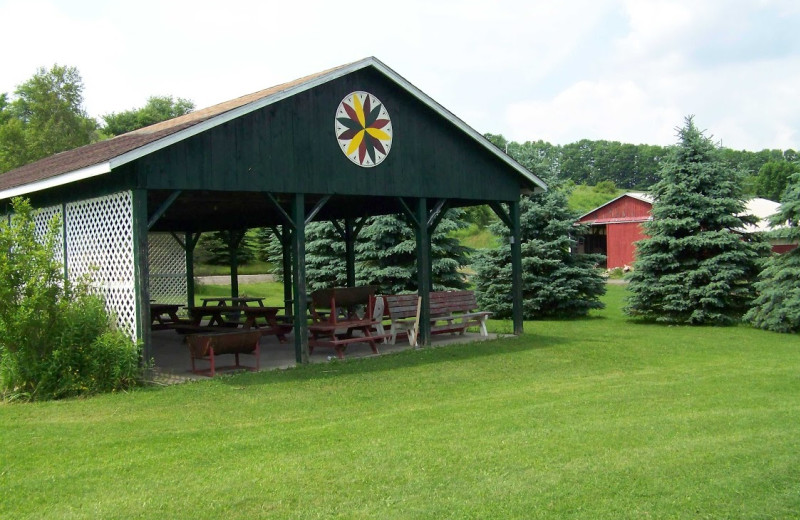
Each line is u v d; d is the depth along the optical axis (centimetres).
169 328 1694
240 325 1622
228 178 1070
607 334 1636
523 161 2091
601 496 530
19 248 952
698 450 639
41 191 1275
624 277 1956
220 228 2008
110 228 1064
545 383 1037
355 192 1243
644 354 1320
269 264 4709
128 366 964
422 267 1383
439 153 1388
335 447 662
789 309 1620
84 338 954
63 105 4169
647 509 508
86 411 835
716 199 1869
